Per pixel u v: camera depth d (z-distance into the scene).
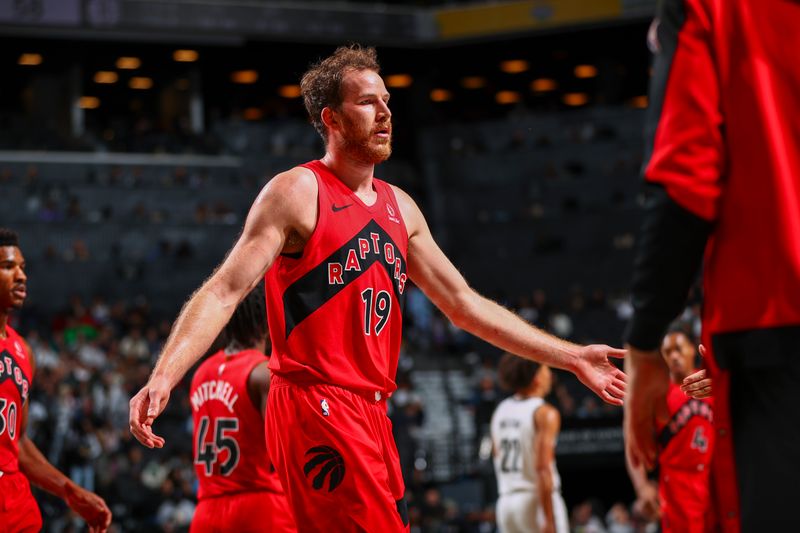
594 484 35.31
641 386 3.71
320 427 5.52
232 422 8.02
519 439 12.11
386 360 5.86
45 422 26.94
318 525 5.53
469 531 26.95
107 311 41.47
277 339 5.75
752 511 3.52
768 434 3.52
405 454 31.45
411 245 6.18
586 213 48.84
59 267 43.28
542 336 6.14
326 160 5.91
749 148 3.57
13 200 46.03
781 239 3.55
